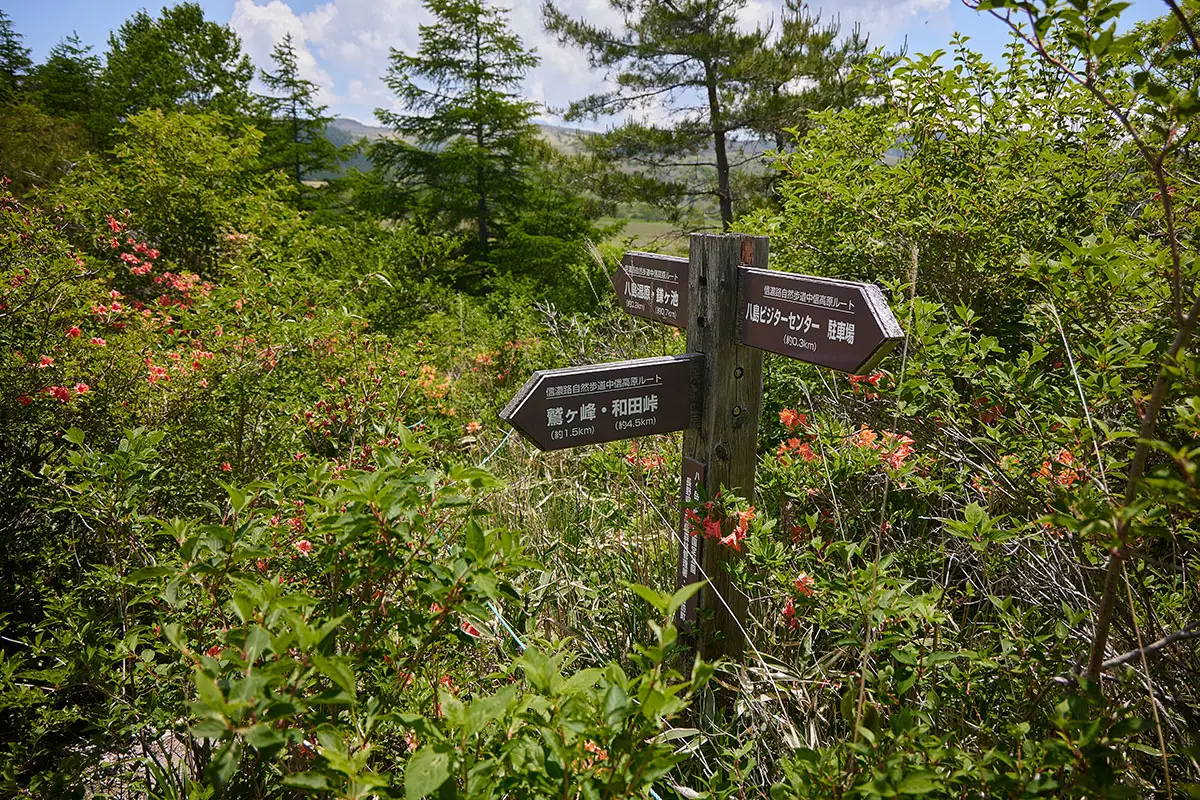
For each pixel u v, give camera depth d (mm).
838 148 3938
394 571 1353
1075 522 1018
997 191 3025
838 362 1957
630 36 14344
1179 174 2645
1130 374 1973
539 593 2627
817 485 2338
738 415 2367
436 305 8398
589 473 3545
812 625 2176
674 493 2889
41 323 3166
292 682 996
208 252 7020
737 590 2377
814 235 3729
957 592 2221
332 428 3486
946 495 2307
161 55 19484
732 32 13312
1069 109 3133
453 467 1256
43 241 3592
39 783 1655
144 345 3475
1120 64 2543
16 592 2480
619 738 977
